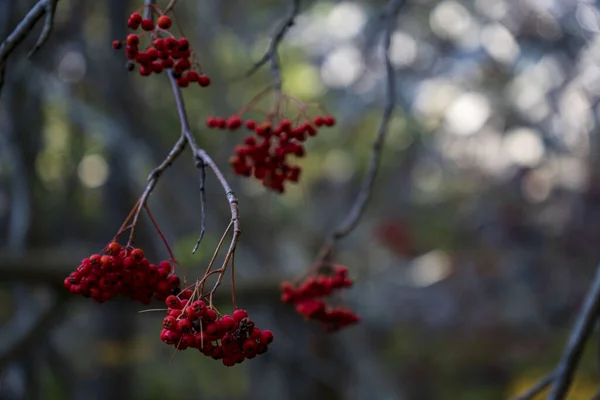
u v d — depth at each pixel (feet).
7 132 8.35
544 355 13.51
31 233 8.23
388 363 13.93
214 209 9.91
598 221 15.96
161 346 12.62
